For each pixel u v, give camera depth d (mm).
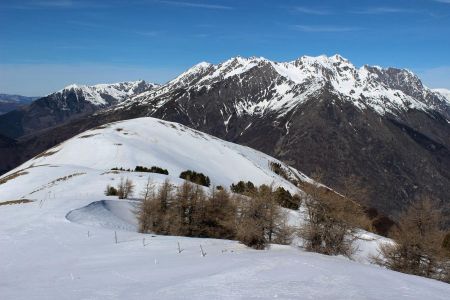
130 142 102750
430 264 32531
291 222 34250
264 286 15555
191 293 15078
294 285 15609
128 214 44125
